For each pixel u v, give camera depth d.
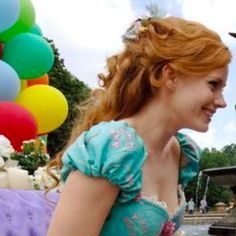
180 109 1.54
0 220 3.82
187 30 1.54
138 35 1.60
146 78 1.57
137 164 1.45
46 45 11.29
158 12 1.65
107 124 1.49
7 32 10.85
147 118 1.58
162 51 1.52
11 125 9.16
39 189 4.72
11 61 10.96
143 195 1.54
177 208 1.66
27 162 5.84
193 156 1.79
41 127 11.35
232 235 10.61
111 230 1.49
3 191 4.12
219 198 47.25
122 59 1.62
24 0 10.98
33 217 4.14
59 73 32.31
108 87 1.66
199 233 11.77
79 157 1.43
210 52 1.51
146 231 1.49
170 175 1.70
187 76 1.52
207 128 1.56
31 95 11.16
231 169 10.74
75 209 1.41
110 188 1.42
